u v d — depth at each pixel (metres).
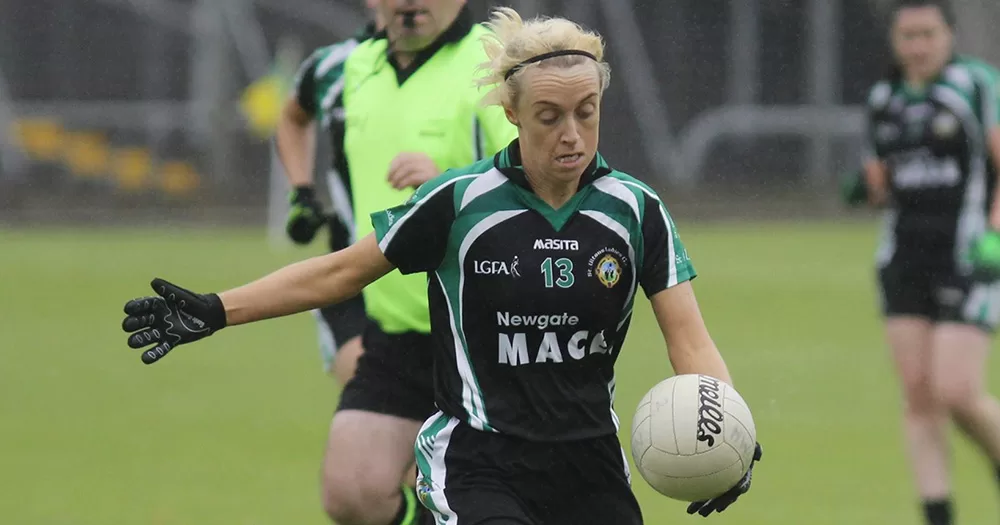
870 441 31.67
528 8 97.81
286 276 14.38
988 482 28.77
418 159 17.73
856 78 101.62
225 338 48.75
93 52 104.69
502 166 14.05
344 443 18.39
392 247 14.20
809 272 65.69
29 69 104.62
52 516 24.98
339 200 21.34
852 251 75.56
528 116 13.53
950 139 25.02
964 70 25.23
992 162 24.92
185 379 40.16
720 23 102.19
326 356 21.77
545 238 13.91
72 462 29.61
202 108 101.56
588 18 101.44
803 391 37.50
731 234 85.94
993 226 24.08
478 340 14.18
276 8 104.75
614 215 13.98
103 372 41.12
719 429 13.46
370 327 18.95
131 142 101.31
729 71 102.38
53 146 100.19
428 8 18.91
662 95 102.44
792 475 28.41
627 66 102.56
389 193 19.42
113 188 99.94
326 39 105.06
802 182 100.94
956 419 24.23
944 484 24.14
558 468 14.23
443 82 19.08
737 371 40.12
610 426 14.44
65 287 59.44
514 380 14.15
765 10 102.00
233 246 76.62
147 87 104.69
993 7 99.56
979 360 24.09
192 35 104.44
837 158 101.38
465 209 14.00
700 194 99.62
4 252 73.94
